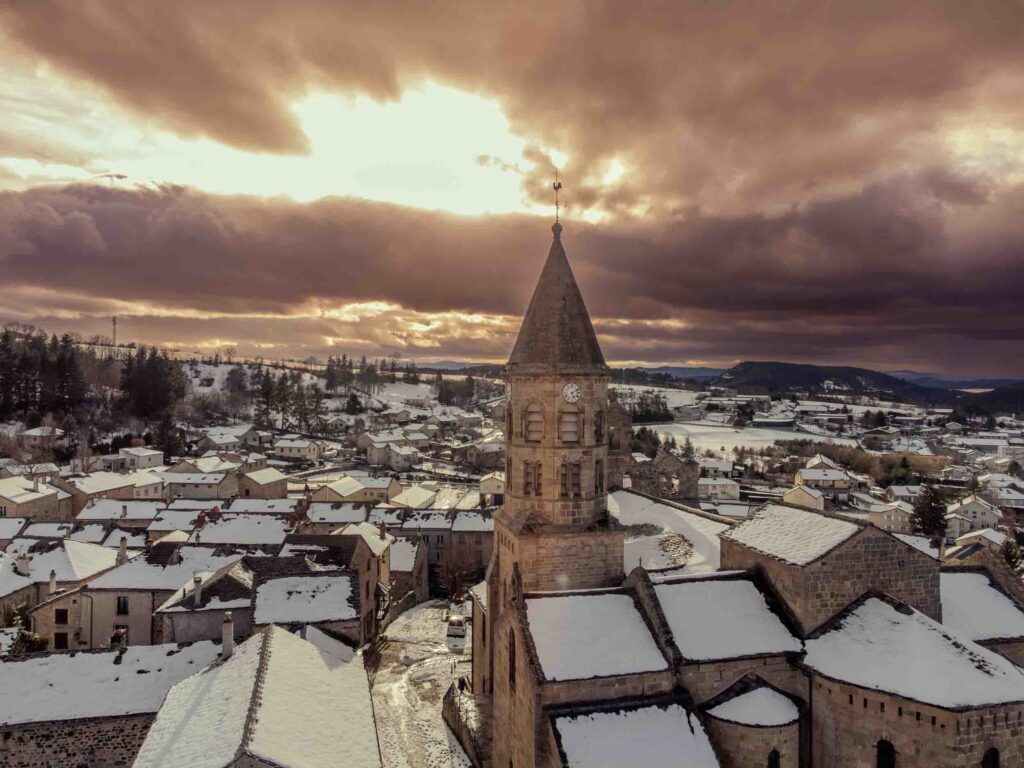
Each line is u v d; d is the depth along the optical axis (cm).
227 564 7394
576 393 4056
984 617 4053
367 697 4066
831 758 3256
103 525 10769
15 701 4197
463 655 7131
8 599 7462
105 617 7188
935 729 2930
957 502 16362
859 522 3697
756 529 4188
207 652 4678
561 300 4147
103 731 4116
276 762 2844
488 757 4500
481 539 11431
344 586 6322
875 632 3394
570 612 3519
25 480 12975
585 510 4062
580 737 3023
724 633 3475
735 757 3158
